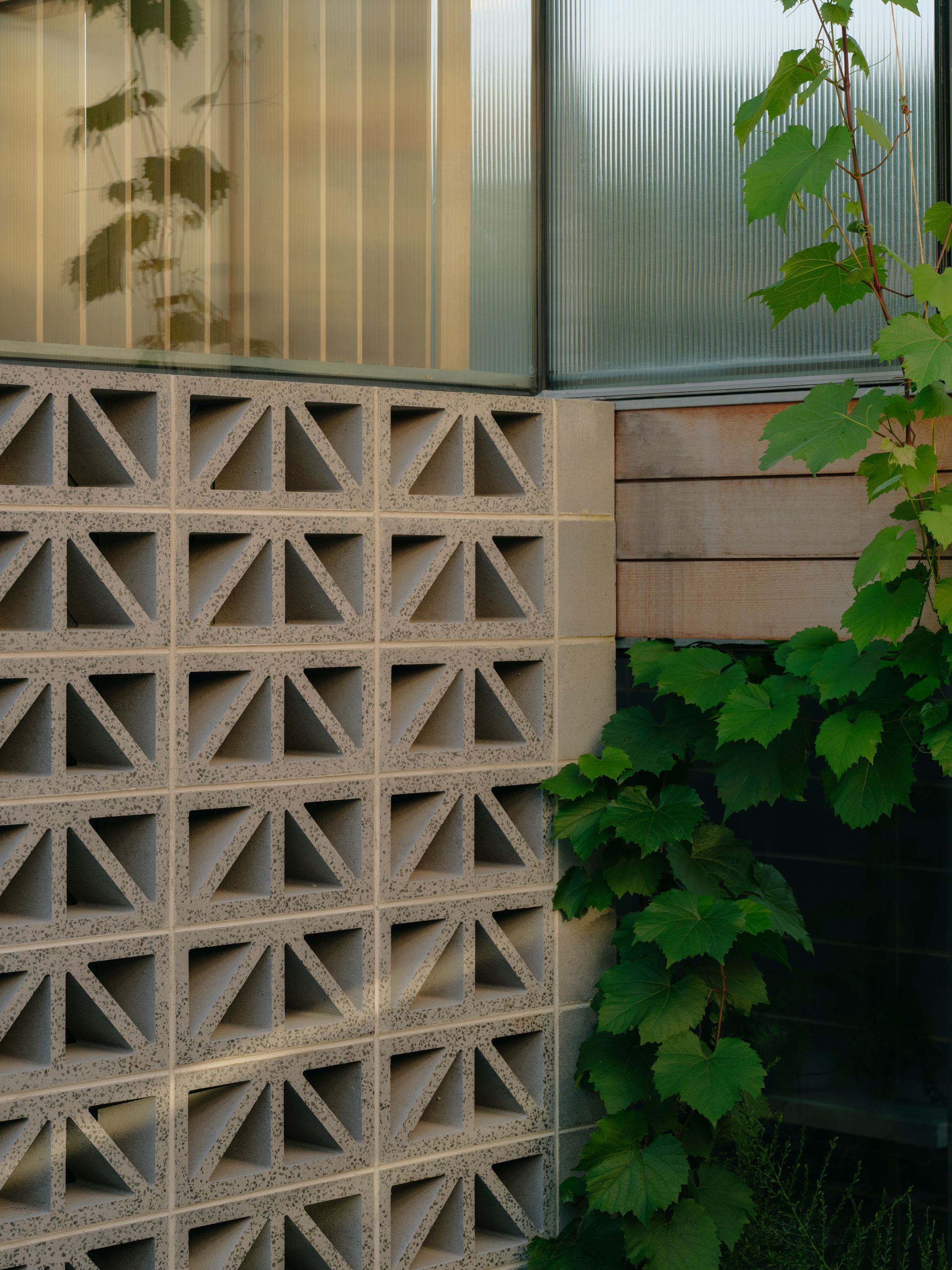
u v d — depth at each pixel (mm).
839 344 3535
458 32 3721
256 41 3484
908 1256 3592
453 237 3717
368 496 3332
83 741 3111
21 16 3258
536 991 3531
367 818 3312
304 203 3541
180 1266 3066
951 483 3338
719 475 3605
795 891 3779
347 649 3295
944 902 3598
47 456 2979
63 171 3293
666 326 3705
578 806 3498
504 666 3672
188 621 3102
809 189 2896
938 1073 3600
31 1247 2900
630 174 3730
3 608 3084
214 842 3170
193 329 3418
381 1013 3312
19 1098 2898
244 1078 3145
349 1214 3299
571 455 3639
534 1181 3539
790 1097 3777
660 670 3467
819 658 3201
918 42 3422
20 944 2912
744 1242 3404
